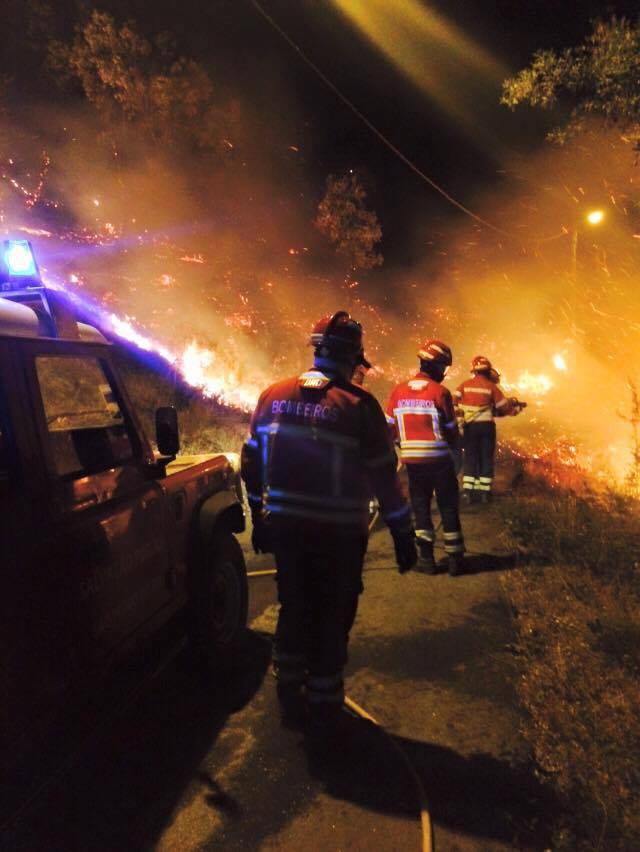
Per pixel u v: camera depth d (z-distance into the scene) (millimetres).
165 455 3742
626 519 5910
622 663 3791
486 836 2781
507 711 3639
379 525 7223
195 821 2918
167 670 4223
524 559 5773
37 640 2621
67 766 3270
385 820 2891
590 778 2941
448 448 5562
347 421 3238
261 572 5789
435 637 4535
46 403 2967
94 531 3035
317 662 3328
